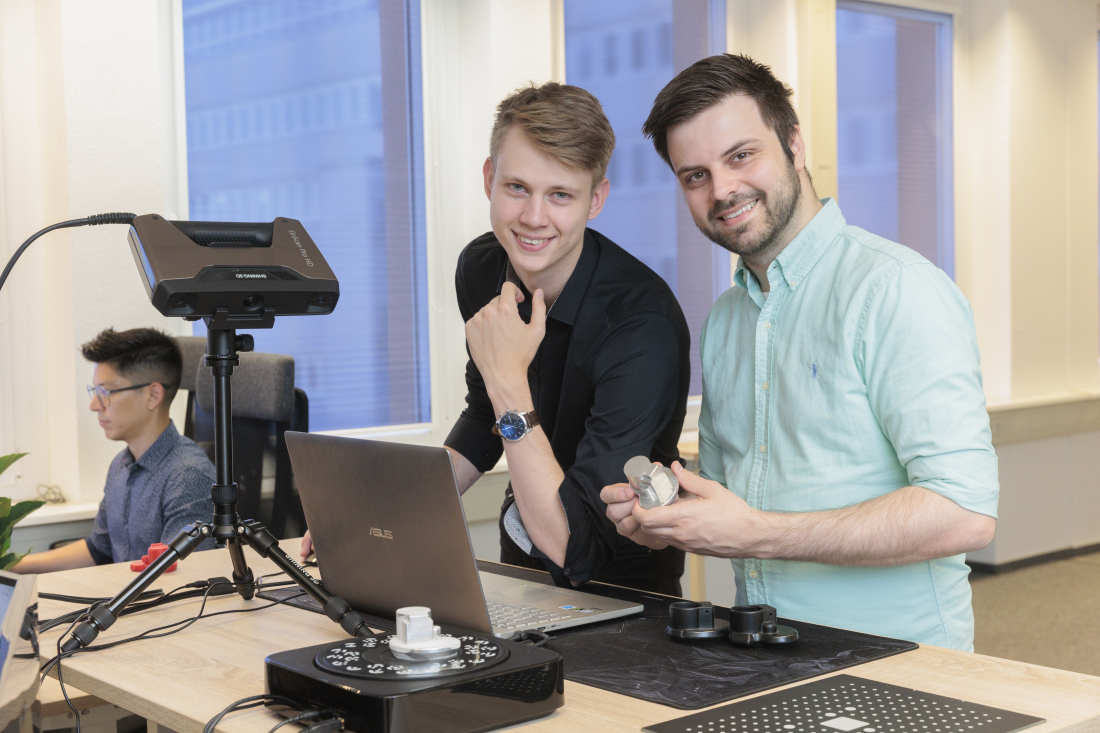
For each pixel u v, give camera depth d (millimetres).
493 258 1859
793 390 1410
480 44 3436
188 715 923
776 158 1375
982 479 1197
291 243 1319
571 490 1396
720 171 1371
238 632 1208
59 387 2834
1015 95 4789
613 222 3865
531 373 1690
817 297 1399
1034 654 3457
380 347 3465
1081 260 5098
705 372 1614
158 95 2826
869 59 4594
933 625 1338
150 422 2316
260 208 3209
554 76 3625
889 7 4645
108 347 2279
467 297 1931
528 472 1424
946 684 974
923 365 1241
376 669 885
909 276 1287
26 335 2867
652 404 1497
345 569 1236
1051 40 4930
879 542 1184
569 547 1379
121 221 1302
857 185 4582
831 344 1360
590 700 945
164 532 2221
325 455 1196
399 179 3492
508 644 965
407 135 3500
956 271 4887
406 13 3479
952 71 4844
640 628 1206
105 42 2736
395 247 3486
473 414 1873
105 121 2746
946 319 1255
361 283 3414
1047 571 4750
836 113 4277
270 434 2242
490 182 1609
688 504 1196
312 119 3299
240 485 2277
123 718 1467
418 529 1090
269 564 1619
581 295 1574
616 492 1264
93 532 2408
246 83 3160
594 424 1489
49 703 1157
